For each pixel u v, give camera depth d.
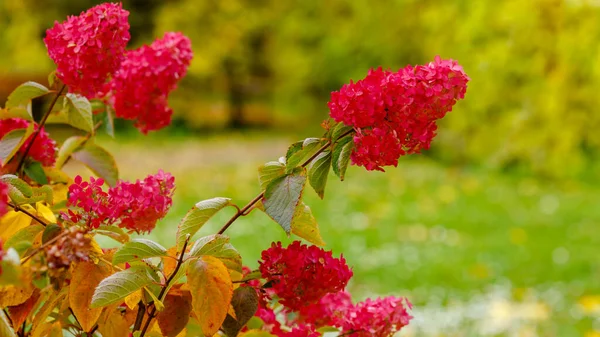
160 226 8.15
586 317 5.59
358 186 11.11
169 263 1.55
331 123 1.47
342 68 14.48
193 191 10.41
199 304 1.43
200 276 1.43
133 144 15.10
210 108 19.23
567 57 10.20
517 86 10.74
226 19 16.98
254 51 17.80
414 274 6.65
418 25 13.19
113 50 1.67
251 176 11.88
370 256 7.33
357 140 1.44
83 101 1.82
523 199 10.32
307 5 14.78
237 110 18.81
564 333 5.26
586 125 10.62
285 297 1.52
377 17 13.65
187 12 16.81
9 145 1.72
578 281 6.49
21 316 1.54
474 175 12.05
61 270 1.20
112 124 2.01
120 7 1.68
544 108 10.49
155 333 1.55
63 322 1.66
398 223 8.85
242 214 1.51
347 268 1.55
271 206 1.42
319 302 1.75
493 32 10.70
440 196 10.52
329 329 1.76
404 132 1.43
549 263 7.05
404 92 1.42
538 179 11.59
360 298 5.98
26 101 1.87
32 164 1.86
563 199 10.38
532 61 10.45
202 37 17.05
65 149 1.99
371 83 1.43
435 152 13.88
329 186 11.10
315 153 1.48
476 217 9.21
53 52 1.67
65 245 1.22
